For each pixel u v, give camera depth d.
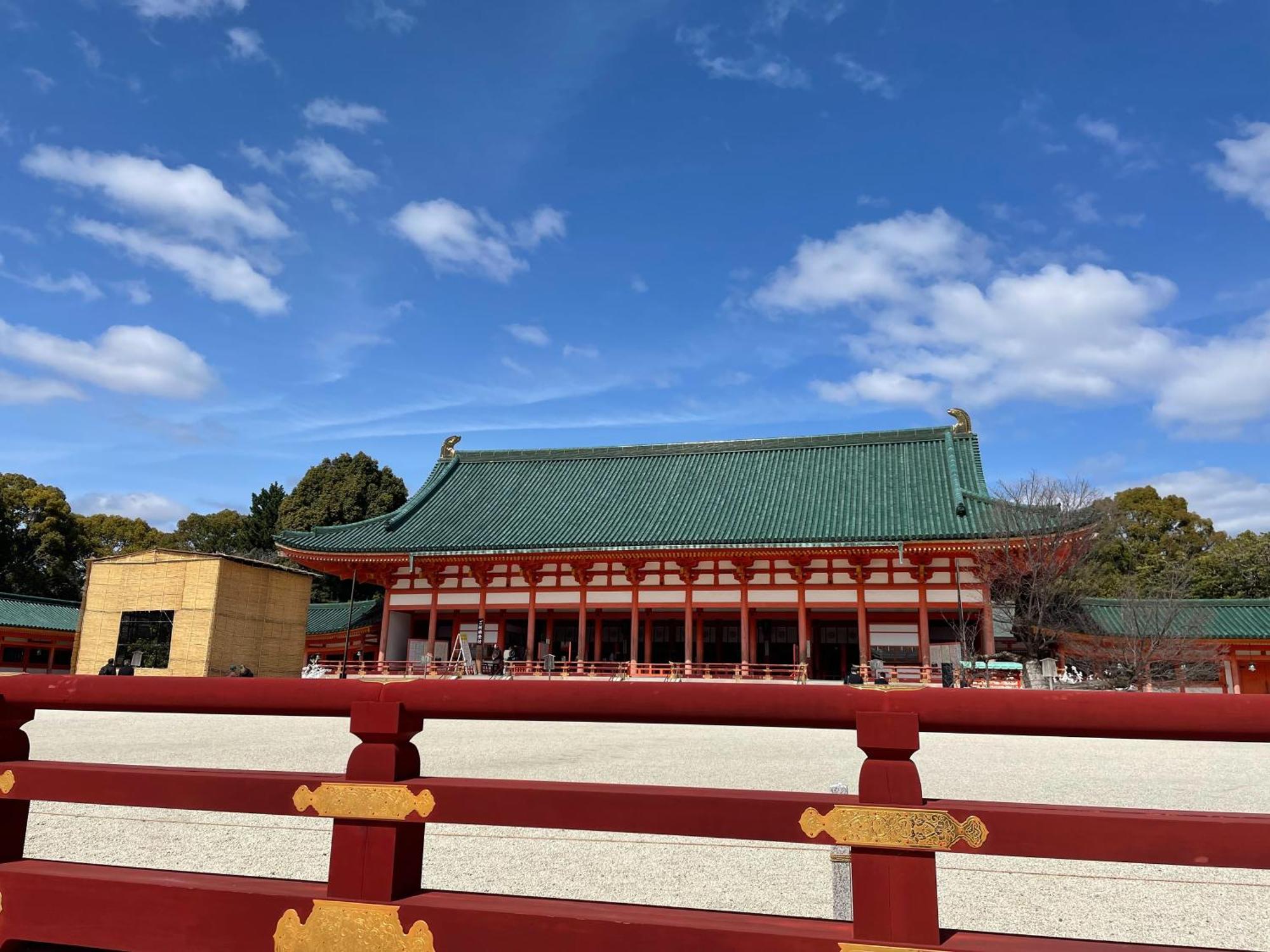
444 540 38.66
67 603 48.88
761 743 16.53
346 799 3.17
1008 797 10.31
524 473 45.78
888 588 34.06
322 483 59.97
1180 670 34.84
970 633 33.81
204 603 32.59
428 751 14.53
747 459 42.69
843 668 38.34
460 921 2.97
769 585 35.28
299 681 3.38
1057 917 6.07
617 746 15.64
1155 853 2.61
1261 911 6.21
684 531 36.28
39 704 3.69
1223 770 13.09
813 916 5.97
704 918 2.89
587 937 2.86
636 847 8.02
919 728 2.85
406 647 40.44
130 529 66.88
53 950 3.56
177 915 3.24
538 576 37.84
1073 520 31.98
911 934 2.69
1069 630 35.50
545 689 3.13
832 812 2.81
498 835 8.50
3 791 3.59
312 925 3.09
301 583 37.59
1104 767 13.34
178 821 9.07
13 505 54.25
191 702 3.47
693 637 40.53
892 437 41.25
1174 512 60.50
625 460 45.22
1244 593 49.59
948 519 33.69
